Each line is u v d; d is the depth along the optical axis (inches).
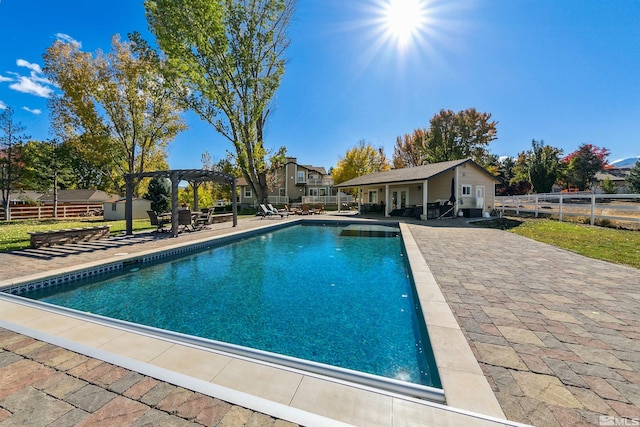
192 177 493.4
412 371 110.0
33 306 136.3
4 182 682.2
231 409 68.1
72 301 188.5
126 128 885.2
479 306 133.6
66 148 970.7
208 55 690.8
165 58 800.3
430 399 76.3
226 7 681.0
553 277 181.8
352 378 85.3
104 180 1386.6
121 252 279.0
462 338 101.4
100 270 233.6
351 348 128.1
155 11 652.1
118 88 839.1
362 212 906.1
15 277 190.5
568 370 83.4
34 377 81.2
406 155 1545.3
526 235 370.9
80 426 62.9
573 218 505.4
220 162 1481.3
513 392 73.7
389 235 480.1
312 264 283.7
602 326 112.3
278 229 556.4
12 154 690.2
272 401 70.7
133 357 91.4
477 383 76.8
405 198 807.7
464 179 693.3
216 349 102.4
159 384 78.1
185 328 150.2
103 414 66.7
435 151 1380.4
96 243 333.4
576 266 209.9
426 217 611.2
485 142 1385.3
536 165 1066.7
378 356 121.3
